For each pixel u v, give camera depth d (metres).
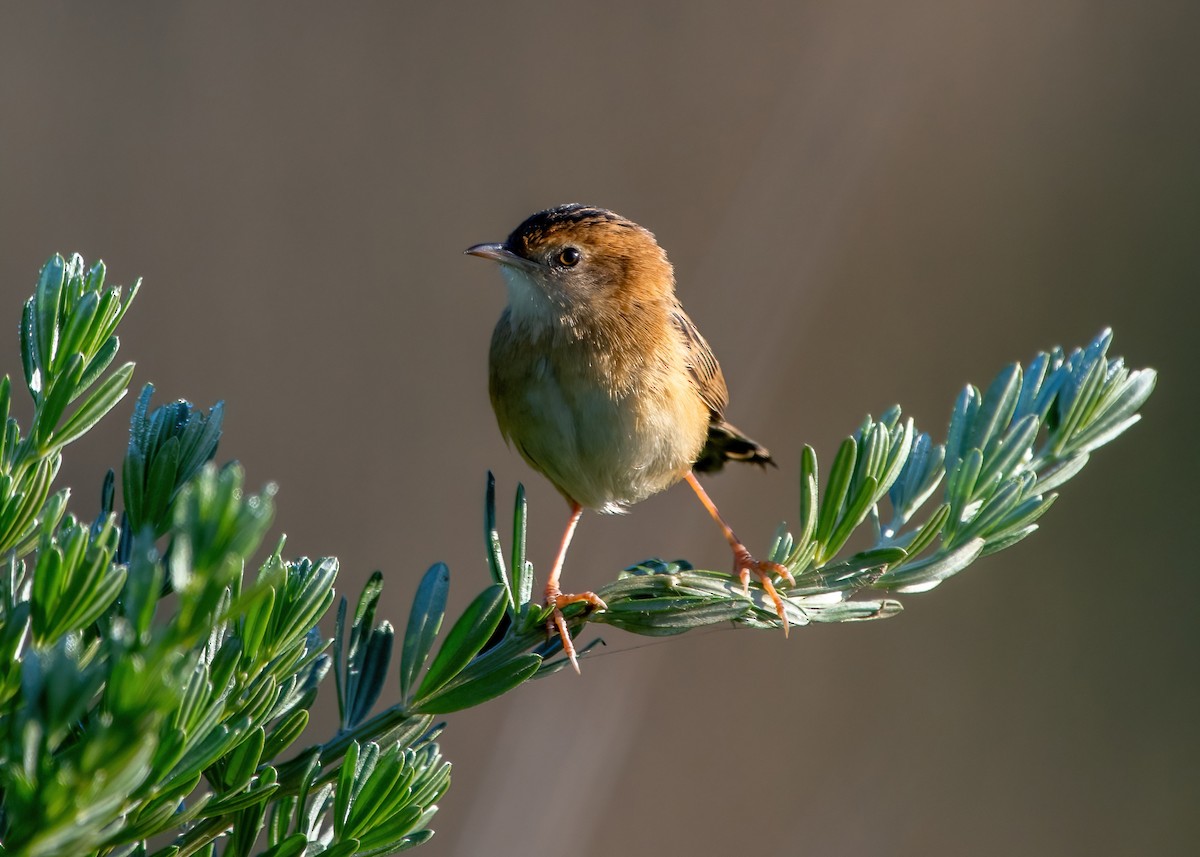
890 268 14.04
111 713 1.79
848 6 14.42
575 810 12.16
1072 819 12.20
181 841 2.74
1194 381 13.70
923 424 13.73
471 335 13.65
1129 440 13.64
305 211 13.68
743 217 14.02
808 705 12.81
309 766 2.73
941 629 13.16
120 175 13.40
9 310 12.82
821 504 4.06
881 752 12.66
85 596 2.10
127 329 13.04
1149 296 14.07
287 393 13.20
